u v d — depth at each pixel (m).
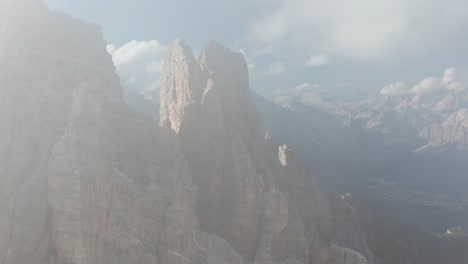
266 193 62.38
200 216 59.62
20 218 40.47
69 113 43.84
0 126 42.88
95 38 59.75
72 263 37.72
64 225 38.00
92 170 40.09
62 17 57.31
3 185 41.97
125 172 47.75
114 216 41.97
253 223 59.75
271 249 59.88
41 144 43.56
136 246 41.59
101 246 39.97
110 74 58.12
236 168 61.78
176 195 48.16
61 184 38.78
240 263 52.72
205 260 48.47
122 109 53.25
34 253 39.03
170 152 54.31
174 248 44.69
